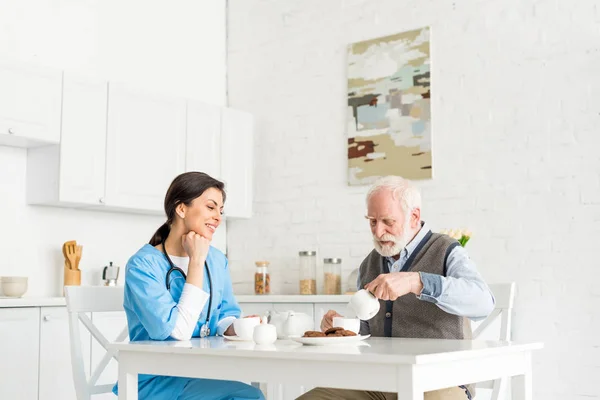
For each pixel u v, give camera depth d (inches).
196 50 207.8
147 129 176.6
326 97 196.1
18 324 142.3
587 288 153.2
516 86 165.9
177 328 91.4
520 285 161.0
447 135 174.2
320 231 194.1
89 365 154.0
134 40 191.2
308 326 95.2
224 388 92.7
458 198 171.3
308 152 198.1
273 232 202.4
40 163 161.9
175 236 99.3
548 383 155.9
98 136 165.6
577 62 158.6
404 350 73.0
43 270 165.9
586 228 154.5
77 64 177.3
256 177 207.0
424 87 178.1
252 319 90.5
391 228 101.5
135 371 85.6
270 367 75.3
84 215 175.8
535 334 158.2
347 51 192.9
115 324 160.6
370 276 108.0
